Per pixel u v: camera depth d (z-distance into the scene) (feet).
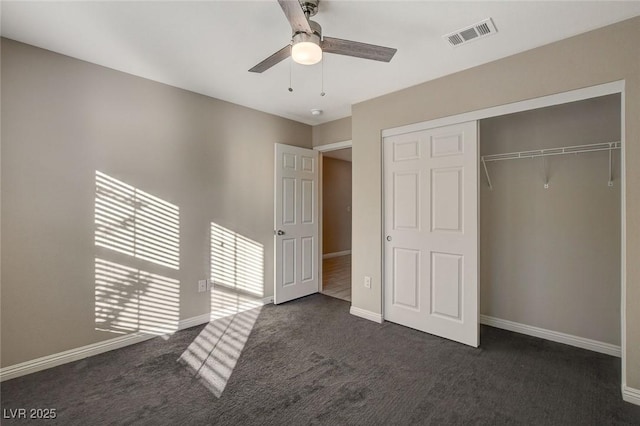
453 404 6.22
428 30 6.72
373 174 10.74
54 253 7.63
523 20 6.34
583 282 8.64
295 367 7.63
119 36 6.97
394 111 10.17
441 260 9.24
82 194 8.04
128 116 8.84
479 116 8.34
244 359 8.04
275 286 12.38
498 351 8.42
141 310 9.09
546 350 8.48
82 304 8.05
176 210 9.84
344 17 6.24
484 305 10.46
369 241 10.88
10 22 6.42
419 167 9.65
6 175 7.02
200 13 6.14
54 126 7.61
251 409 6.07
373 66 8.44
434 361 7.90
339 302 12.84
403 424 5.67
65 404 6.20
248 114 11.87
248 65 8.40
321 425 5.65
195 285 10.32
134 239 8.95
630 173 6.17
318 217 14.29
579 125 8.72
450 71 8.73
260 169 12.31
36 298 7.40
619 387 6.73
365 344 8.88
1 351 6.98
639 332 6.11
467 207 8.69
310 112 12.55
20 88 7.17
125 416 5.86
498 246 10.12
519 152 9.62
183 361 7.92
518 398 6.40
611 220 8.25
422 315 9.72
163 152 9.55
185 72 8.84
